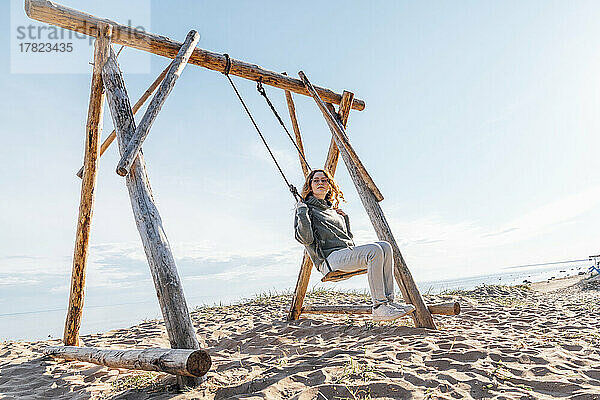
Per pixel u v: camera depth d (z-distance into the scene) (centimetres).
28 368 482
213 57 541
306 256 695
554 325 579
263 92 594
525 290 1369
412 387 311
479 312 730
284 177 468
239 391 324
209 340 636
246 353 524
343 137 604
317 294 1077
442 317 693
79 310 540
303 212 444
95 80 481
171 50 506
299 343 545
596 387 306
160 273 348
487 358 387
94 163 524
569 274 2156
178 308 341
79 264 537
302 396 303
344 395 304
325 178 501
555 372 345
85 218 532
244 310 930
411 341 463
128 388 359
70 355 466
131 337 704
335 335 576
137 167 386
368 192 580
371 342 489
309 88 626
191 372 296
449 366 367
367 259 439
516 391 307
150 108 411
